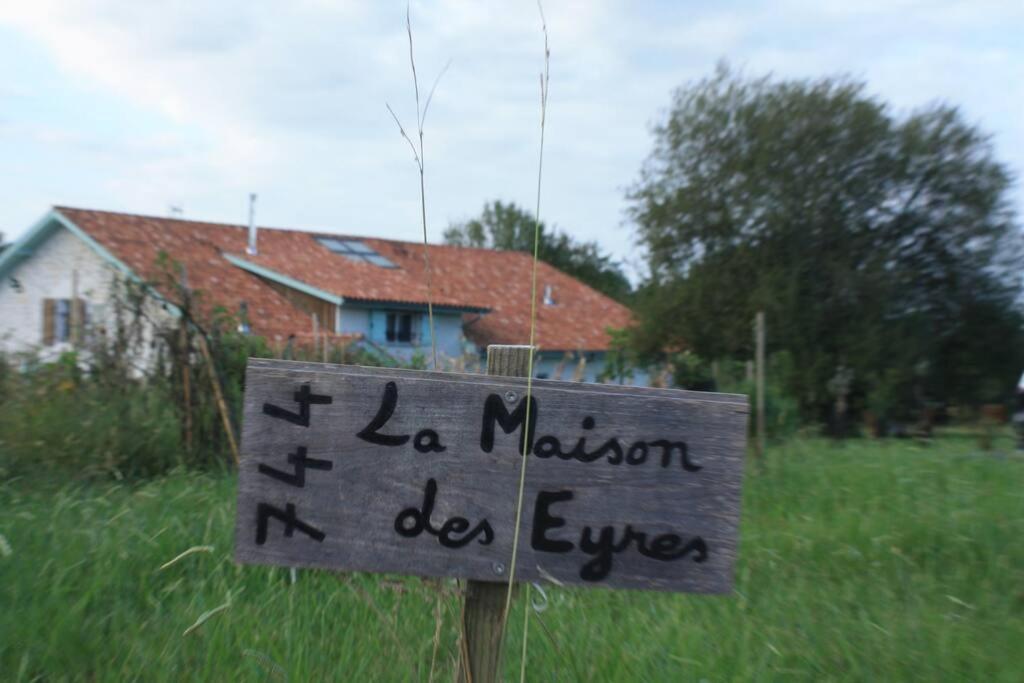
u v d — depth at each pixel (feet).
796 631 13.89
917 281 78.13
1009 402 79.05
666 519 7.74
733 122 79.56
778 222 75.97
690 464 7.78
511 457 7.65
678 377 58.39
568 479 7.68
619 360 57.41
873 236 77.82
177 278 32.37
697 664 12.06
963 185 77.00
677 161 82.17
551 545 7.65
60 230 84.48
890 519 19.31
